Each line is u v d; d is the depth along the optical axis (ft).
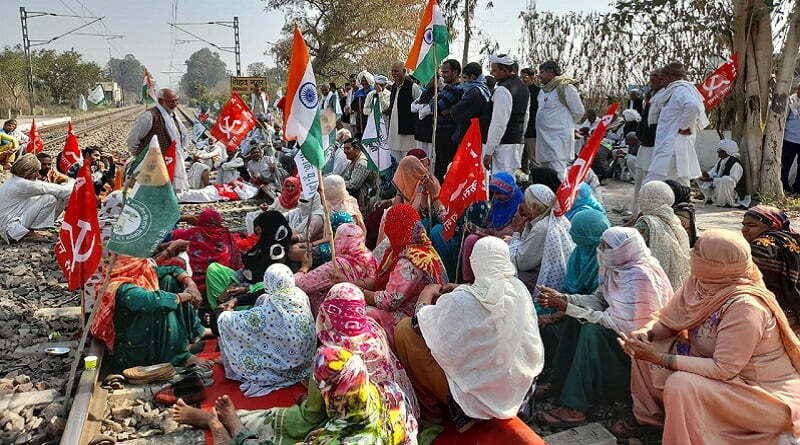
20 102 178.09
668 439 11.16
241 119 38.17
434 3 20.42
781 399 10.75
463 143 16.20
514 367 11.98
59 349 17.49
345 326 11.60
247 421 12.20
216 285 18.20
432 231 19.56
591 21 61.16
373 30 102.94
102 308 15.28
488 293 11.82
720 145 37.83
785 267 13.51
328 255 18.86
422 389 12.85
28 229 28.94
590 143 14.24
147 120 32.04
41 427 13.75
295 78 14.51
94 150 35.68
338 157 35.99
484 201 19.56
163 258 17.54
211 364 15.56
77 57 225.15
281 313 14.33
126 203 12.71
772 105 37.47
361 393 10.09
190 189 39.50
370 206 30.14
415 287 14.34
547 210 16.39
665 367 11.34
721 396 10.83
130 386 14.76
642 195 15.69
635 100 51.01
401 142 31.96
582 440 12.72
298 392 14.14
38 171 29.48
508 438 11.93
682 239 15.17
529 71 30.14
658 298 12.63
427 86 28.19
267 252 18.42
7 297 21.75
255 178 41.16
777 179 37.99
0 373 16.40
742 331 10.80
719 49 41.24
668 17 48.03
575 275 14.78
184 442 12.50
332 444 9.96
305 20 107.04
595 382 13.51
